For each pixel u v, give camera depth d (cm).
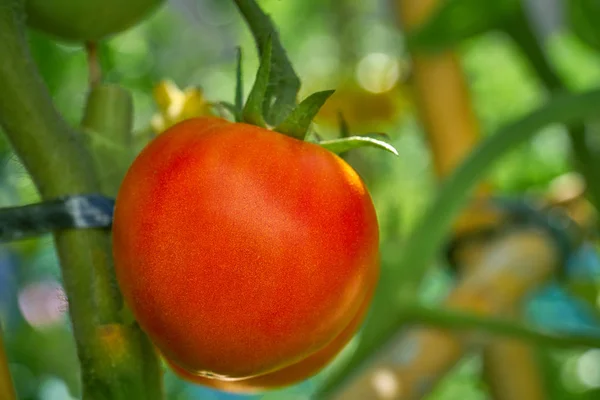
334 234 41
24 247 105
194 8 225
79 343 43
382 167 118
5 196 100
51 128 44
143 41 138
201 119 43
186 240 40
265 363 42
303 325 41
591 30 82
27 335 109
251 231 40
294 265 41
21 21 44
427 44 79
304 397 114
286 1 190
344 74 97
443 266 93
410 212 118
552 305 118
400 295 67
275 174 41
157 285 41
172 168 41
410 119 125
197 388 116
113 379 43
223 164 41
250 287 40
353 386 63
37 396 106
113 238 42
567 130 81
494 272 74
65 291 44
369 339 68
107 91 47
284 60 44
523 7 80
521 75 135
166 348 42
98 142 46
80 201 43
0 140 90
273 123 44
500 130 70
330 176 41
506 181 110
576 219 81
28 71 44
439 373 65
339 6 157
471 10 78
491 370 80
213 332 41
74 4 49
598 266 102
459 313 65
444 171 83
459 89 83
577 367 108
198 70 204
